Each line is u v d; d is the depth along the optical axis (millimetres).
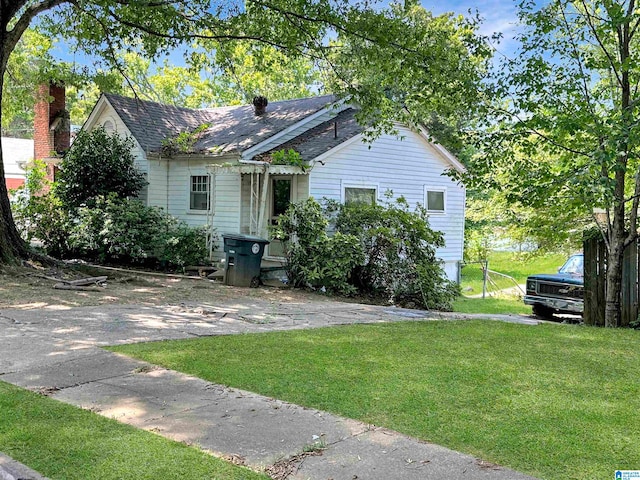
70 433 3889
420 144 18219
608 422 4148
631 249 9258
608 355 6367
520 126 9359
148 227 15391
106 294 10836
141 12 13891
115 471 3324
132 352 6238
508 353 6445
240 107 20828
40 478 3250
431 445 3746
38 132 23062
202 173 16781
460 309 15492
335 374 5441
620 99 9680
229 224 16266
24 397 4660
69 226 16219
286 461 3494
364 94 14078
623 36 9266
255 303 10836
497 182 10398
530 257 17938
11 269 11992
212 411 4414
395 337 7422
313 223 13320
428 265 13742
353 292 13375
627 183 10523
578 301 12336
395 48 12727
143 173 17422
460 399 4688
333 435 3924
